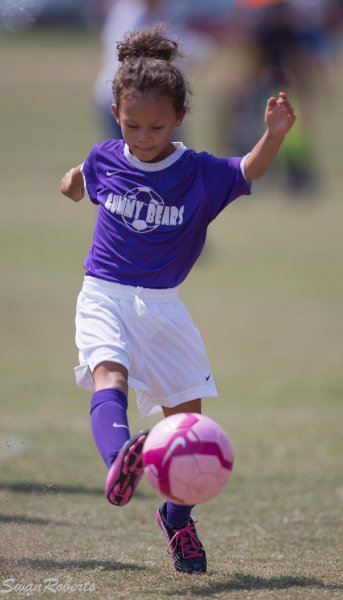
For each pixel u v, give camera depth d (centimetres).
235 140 7000
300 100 6812
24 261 4759
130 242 1362
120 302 1354
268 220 6216
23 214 6075
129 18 4103
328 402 2723
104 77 4219
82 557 1438
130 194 1373
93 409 1276
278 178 7188
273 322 3747
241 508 1842
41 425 2433
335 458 2228
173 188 1362
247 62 7094
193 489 1189
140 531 1648
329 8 9819
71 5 13788
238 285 4412
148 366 1355
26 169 7325
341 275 4650
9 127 8731
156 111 1310
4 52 12600
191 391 1370
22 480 1942
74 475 2012
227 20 9581
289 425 2492
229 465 1215
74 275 4491
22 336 3456
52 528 1617
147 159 1365
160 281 1360
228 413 2611
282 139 1357
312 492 1964
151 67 1314
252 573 1364
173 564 1391
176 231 1362
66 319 3719
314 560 1470
